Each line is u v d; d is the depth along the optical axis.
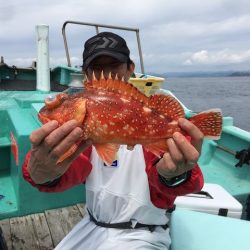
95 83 0.70
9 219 1.45
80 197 1.57
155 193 0.90
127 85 0.70
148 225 0.92
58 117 0.70
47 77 2.72
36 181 0.80
